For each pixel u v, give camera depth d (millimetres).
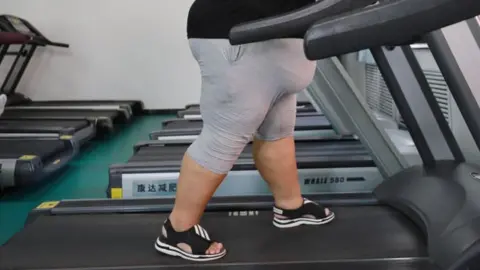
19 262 1364
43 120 4145
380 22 765
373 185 2230
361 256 1352
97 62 5535
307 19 869
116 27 5469
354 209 1734
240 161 2252
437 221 1380
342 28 784
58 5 5391
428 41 1454
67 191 2758
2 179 2574
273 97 1238
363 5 849
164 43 5504
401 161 2057
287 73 1198
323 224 1584
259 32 920
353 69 3994
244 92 1185
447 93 2086
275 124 1407
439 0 728
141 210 1782
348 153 2430
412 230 1525
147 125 4895
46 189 2801
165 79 5594
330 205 1770
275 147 1452
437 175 1653
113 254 1402
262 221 1637
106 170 3205
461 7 722
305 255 1366
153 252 1402
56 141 3225
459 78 1455
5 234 2141
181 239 1332
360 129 2176
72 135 3496
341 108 2266
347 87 2277
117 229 1611
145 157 2568
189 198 1294
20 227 2223
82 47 5496
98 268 1312
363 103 2223
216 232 1541
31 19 5414
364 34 778
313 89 2613
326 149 2539
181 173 1298
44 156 2885
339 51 800
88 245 1478
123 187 2209
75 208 1799
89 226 1644
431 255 1294
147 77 5590
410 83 1729
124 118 4879
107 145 3980
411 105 1747
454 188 1495
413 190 1653
